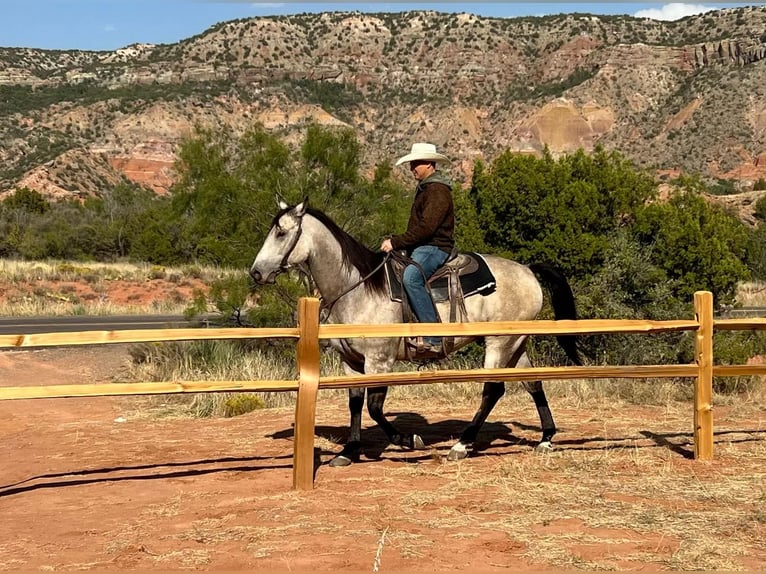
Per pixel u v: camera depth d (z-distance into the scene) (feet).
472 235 47.26
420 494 21.48
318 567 16.33
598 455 25.91
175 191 54.29
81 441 30.58
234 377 40.96
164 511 20.56
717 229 46.91
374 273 25.40
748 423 31.81
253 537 18.21
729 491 21.76
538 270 28.45
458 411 35.37
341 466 24.70
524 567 16.29
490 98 551.18
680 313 43.80
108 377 48.42
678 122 484.74
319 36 607.37
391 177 55.57
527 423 32.17
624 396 38.27
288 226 24.63
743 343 43.78
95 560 17.07
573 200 46.03
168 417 35.88
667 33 589.32
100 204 206.49
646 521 19.19
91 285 107.04
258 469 24.97
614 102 514.68
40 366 52.70
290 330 22.13
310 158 53.01
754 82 487.20
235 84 542.57
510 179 46.60
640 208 48.67
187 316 51.39
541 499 21.04
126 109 480.23
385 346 24.72
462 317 25.67
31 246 147.13
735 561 16.61
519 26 614.34
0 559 17.29
